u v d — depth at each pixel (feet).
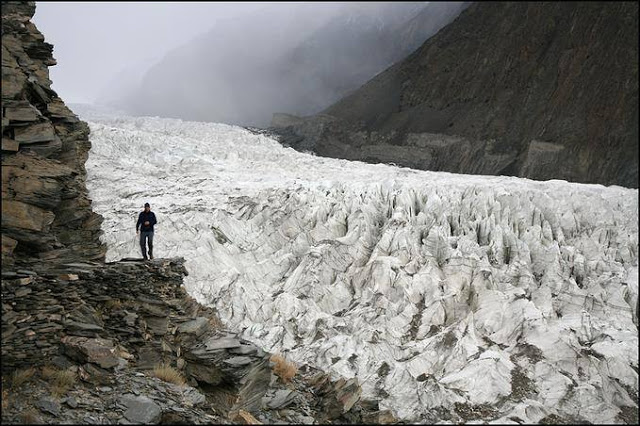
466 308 76.59
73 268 42.70
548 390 63.87
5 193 41.27
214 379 42.37
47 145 45.70
